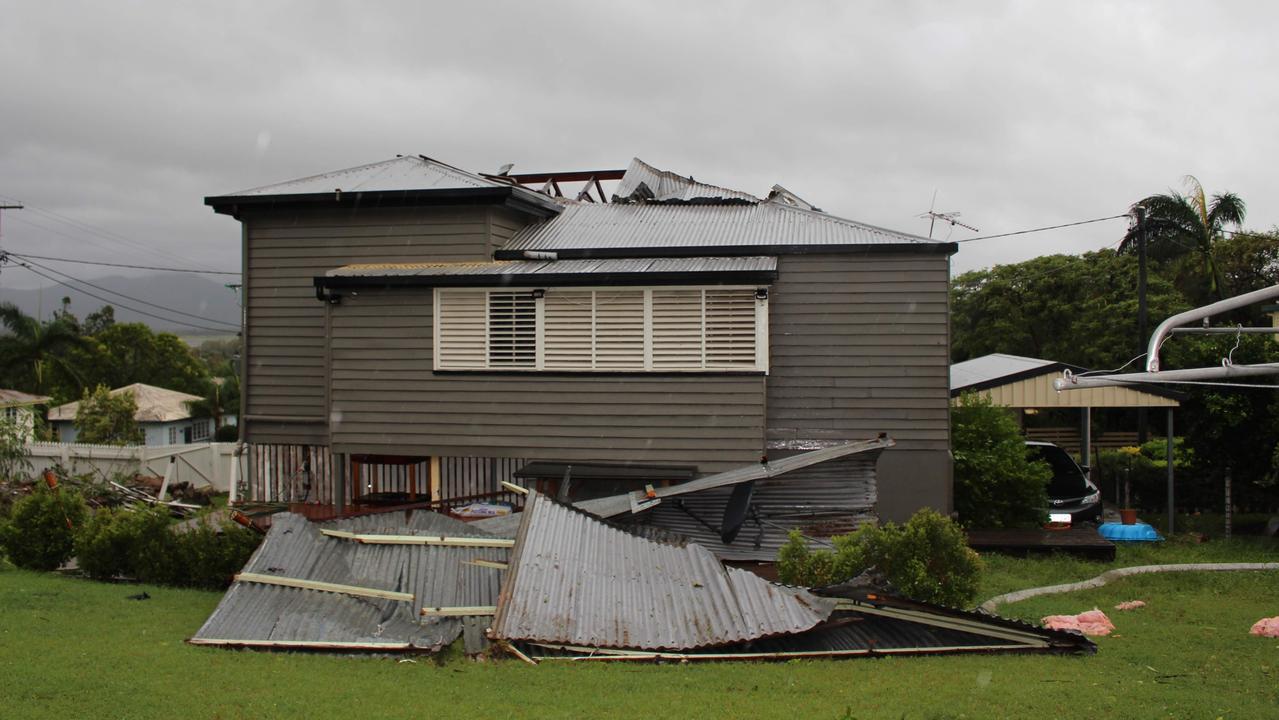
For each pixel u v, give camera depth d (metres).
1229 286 34.84
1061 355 35.84
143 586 12.02
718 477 12.77
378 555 10.56
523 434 14.92
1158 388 17.91
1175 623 10.70
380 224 16.75
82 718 6.39
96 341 48.44
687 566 9.78
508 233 17.14
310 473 17.39
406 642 8.88
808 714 6.73
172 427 41.09
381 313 15.38
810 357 15.56
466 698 7.23
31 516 13.34
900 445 15.30
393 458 16.66
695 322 14.45
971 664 8.51
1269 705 7.22
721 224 17.47
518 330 14.93
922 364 15.26
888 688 7.56
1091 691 7.45
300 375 17.16
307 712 6.71
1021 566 14.41
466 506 15.38
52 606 10.17
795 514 13.12
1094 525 17.42
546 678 7.91
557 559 9.70
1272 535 18.19
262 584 9.87
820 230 16.67
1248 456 17.94
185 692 7.12
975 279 42.28
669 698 7.25
